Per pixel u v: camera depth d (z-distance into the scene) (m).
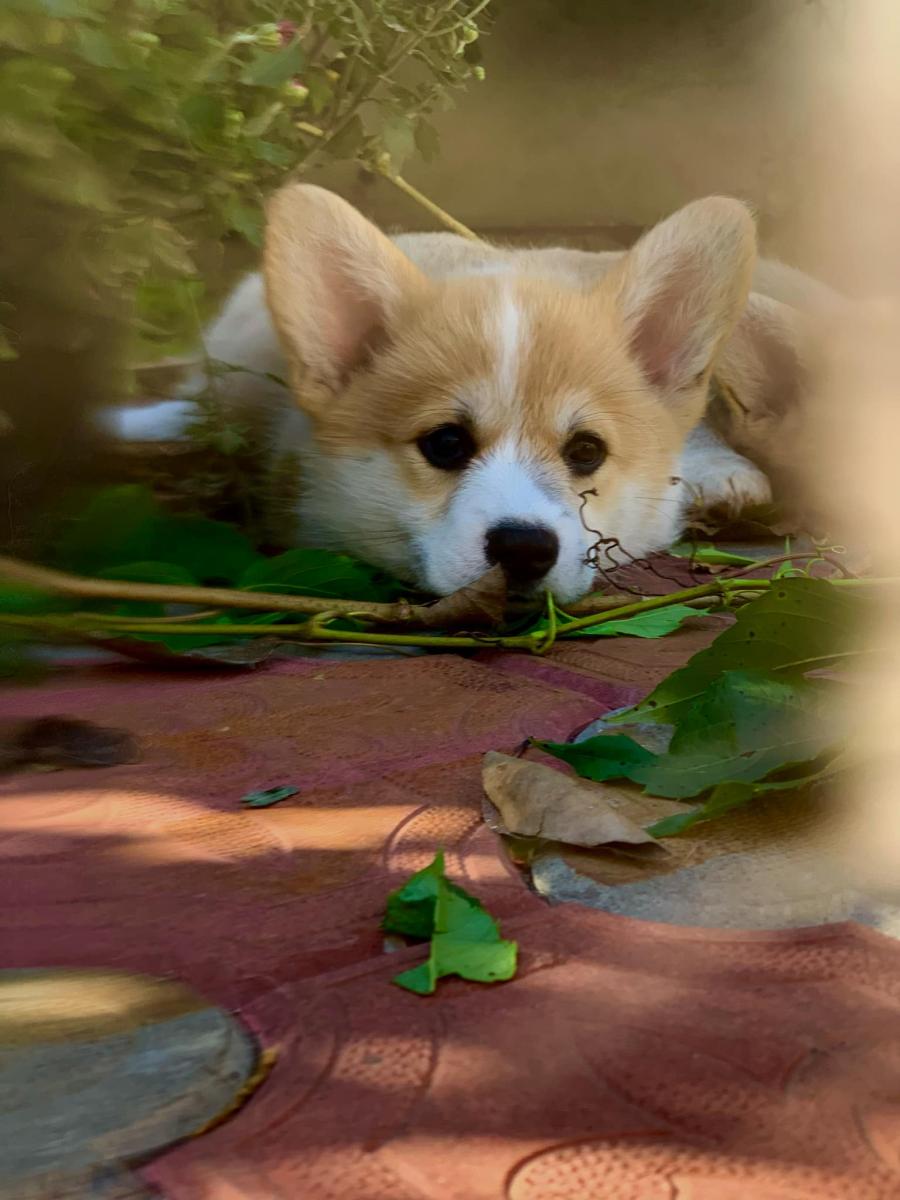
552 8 1.77
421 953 0.53
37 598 0.77
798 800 0.67
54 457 0.95
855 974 0.52
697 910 0.58
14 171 0.87
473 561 0.86
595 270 1.08
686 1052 0.46
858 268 1.73
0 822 0.66
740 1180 0.39
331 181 1.50
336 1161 0.40
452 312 0.92
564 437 0.90
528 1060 0.46
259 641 0.82
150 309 0.96
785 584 0.69
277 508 0.95
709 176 1.85
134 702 0.75
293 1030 0.48
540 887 0.61
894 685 0.68
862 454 1.08
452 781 0.68
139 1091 0.44
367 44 1.06
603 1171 0.40
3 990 0.51
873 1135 0.42
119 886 0.61
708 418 1.12
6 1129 0.42
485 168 1.75
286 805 0.67
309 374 0.92
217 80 0.96
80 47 0.86
